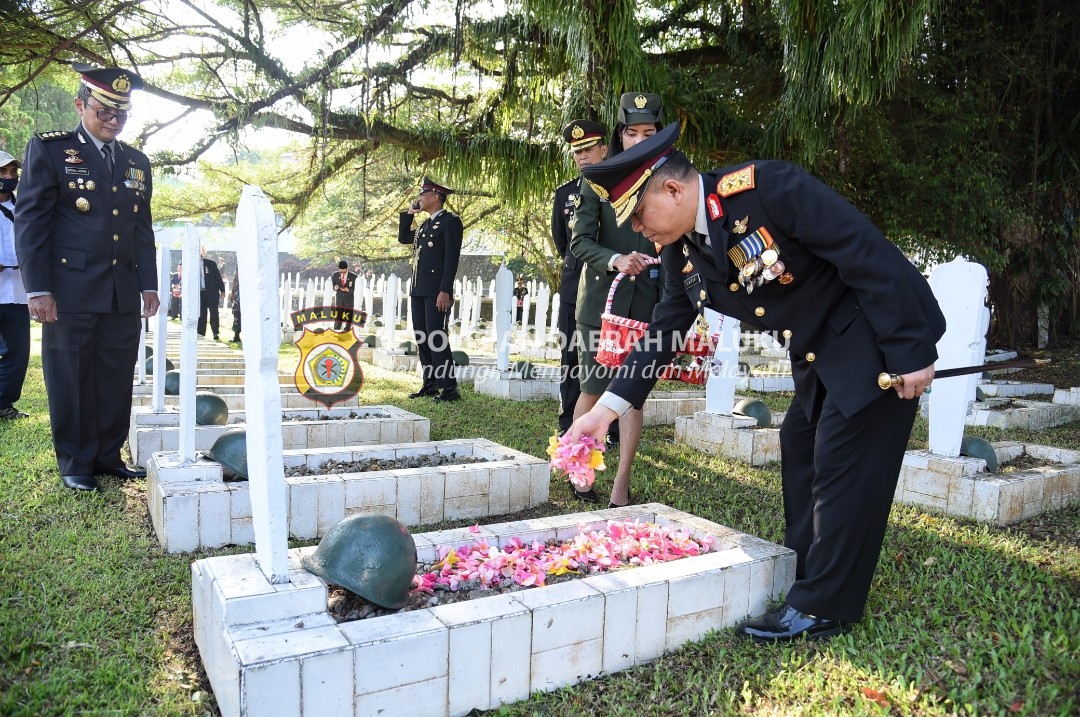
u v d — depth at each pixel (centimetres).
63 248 411
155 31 756
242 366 894
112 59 727
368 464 450
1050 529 398
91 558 322
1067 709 206
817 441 257
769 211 236
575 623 234
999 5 1061
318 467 438
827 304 247
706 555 281
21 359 599
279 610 213
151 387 642
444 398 789
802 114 719
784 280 243
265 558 226
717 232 243
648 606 249
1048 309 1290
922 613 280
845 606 257
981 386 841
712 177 249
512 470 420
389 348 1196
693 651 255
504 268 863
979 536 376
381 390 864
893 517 410
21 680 228
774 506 424
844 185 892
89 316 417
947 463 427
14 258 584
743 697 225
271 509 219
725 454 560
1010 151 1121
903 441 250
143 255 452
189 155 809
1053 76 1102
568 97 780
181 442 370
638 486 464
